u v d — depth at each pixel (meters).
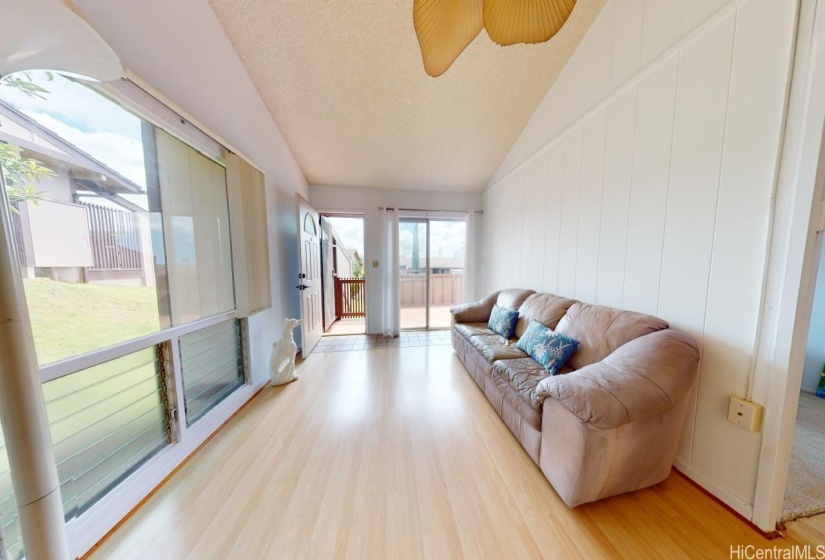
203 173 1.73
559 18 1.13
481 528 1.14
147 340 1.33
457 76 2.37
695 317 1.37
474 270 4.29
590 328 1.78
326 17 1.90
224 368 2.02
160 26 1.35
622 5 1.77
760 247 1.12
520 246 3.18
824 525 1.12
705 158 1.32
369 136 3.04
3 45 0.58
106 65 0.72
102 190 1.16
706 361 1.32
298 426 1.85
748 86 1.15
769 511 1.09
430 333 4.18
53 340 1.00
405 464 1.50
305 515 1.20
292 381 2.55
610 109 1.88
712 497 1.28
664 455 1.27
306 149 3.19
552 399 1.30
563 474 1.22
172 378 1.50
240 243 2.02
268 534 1.12
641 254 1.67
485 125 2.95
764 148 1.10
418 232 4.59
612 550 1.05
